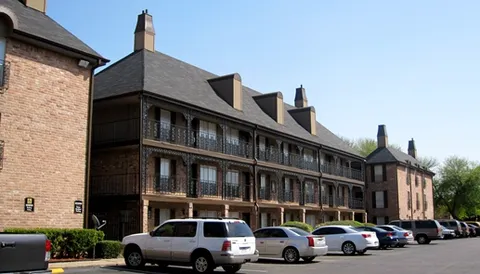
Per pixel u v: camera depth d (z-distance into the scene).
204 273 15.73
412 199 62.84
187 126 27.97
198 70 35.75
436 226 38.38
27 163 19.08
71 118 20.89
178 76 31.45
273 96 39.38
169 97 26.27
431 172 71.12
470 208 77.25
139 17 32.03
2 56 18.69
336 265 19.69
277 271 17.25
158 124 27.47
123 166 26.38
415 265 19.64
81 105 21.36
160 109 28.05
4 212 18.20
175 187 28.27
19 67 19.14
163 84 28.05
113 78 28.31
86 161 21.31
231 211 32.94
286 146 40.16
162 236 16.61
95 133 28.27
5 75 18.52
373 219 59.31
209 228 16.02
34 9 22.98
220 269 18.02
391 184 58.72
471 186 76.88
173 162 28.80
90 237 19.38
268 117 38.44
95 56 21.64
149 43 31.77
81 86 21.45
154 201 26.00
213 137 31.61
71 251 18.88
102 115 28.41
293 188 41.28
